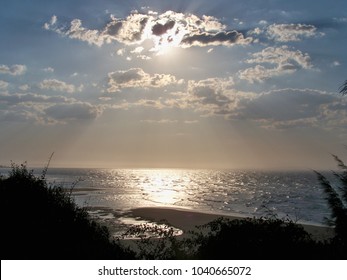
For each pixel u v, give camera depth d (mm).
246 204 61469
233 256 7699
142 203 56000
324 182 6590
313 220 35844
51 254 7016
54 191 9203
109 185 107812
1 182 8648
